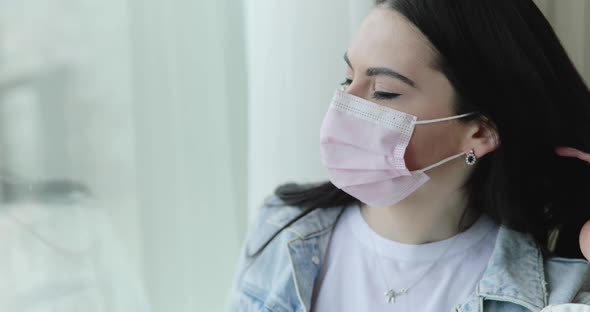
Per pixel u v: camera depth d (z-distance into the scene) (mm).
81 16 1253
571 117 1060
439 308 1028
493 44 966
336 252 1129
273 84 1285
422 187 1021
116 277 1344
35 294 1262
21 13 1204
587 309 893
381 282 1067
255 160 1320
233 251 1459
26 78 1221
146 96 1327
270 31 1269
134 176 1338
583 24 1257
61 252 1280
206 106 1384
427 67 960
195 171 1398
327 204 1173
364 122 992
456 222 1079
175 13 1329
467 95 970
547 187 1104
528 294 999
